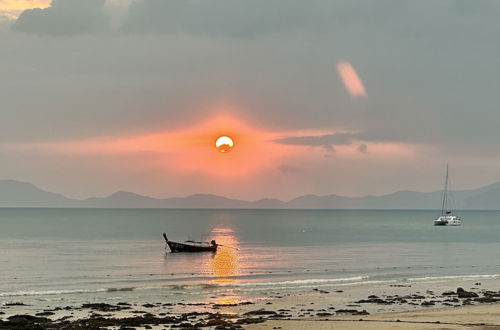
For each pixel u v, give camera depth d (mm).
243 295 65688
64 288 71125
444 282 77938
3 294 65500
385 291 69000
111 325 46844
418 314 52406
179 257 115312
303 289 70625
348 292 68062
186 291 68875
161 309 56094
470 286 74062
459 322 48094
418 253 129125
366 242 167750
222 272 89500
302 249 138500
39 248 134625
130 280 79062
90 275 84625
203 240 174000
